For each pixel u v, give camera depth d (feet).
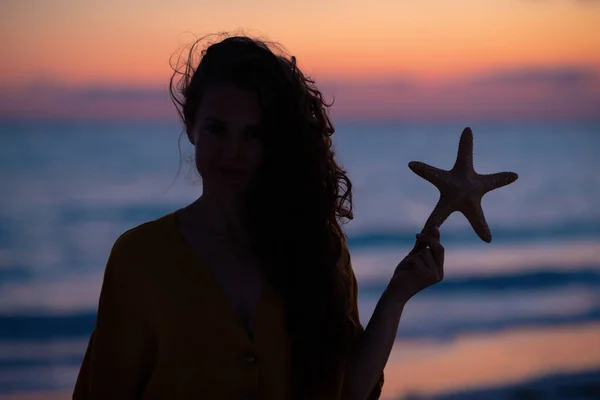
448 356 38.37
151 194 101.55
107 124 204.85
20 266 64.69
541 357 38.04
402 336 43.24
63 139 173.68
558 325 45.62
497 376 34.63
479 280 59.06
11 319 48.70
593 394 31.78
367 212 92.53
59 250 70.85
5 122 194.70
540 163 154.40
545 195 107.76
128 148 162.81
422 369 35.83
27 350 42.39
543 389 32.48
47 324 47.88
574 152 174.91
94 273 62.80
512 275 60.80
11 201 94.32
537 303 51.93
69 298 54.54
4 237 75.61
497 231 80.89
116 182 113.60
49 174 119.55
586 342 41.19
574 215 91.35
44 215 86.89
